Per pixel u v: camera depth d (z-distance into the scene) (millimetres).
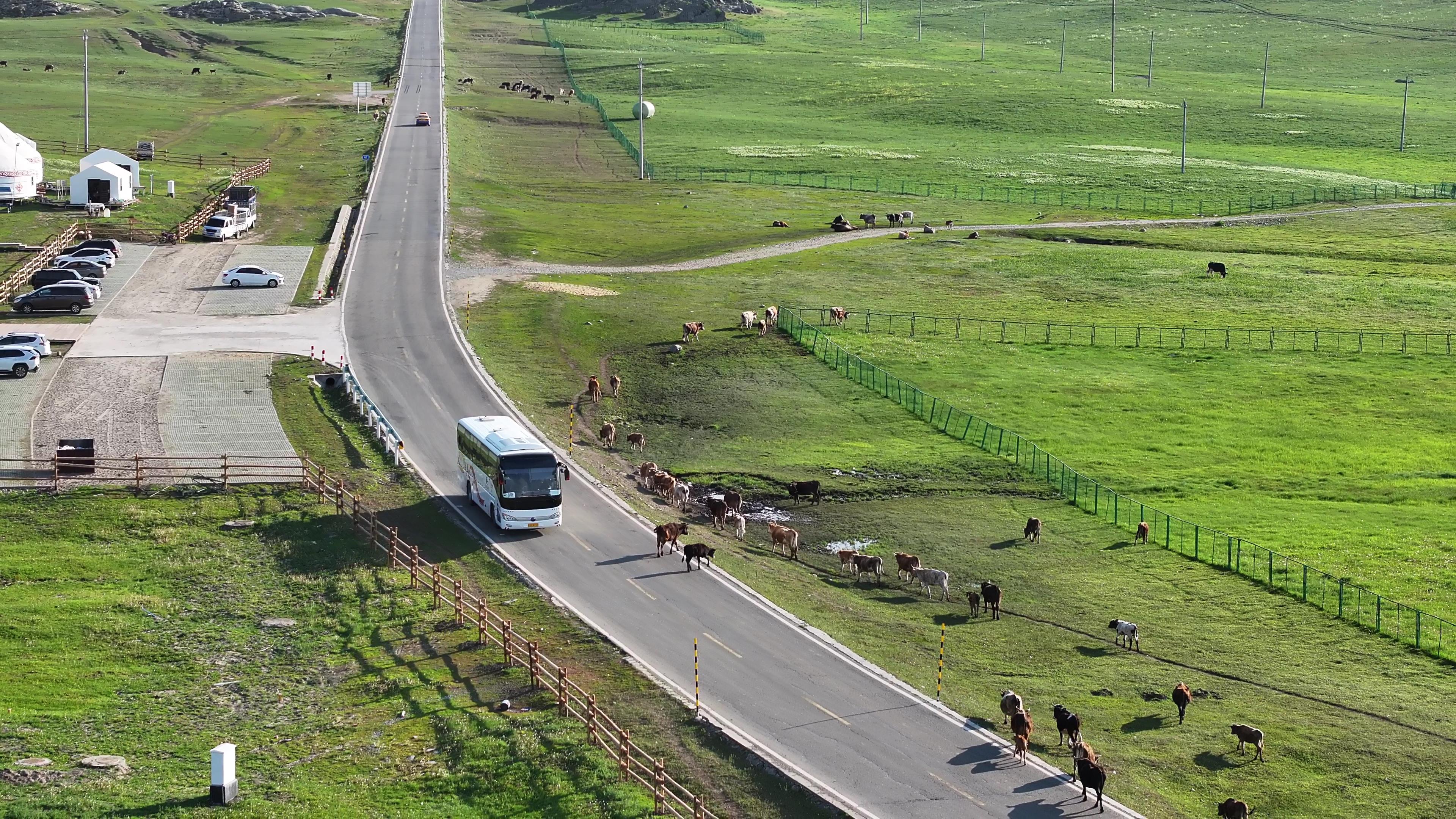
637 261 157875
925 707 59938
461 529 80188
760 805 51250
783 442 101750
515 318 127812
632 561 76188
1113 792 53188
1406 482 97250
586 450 96625
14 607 68875
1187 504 92188
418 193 183500
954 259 164375
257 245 150875
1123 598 76188
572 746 54344
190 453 90250
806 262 160500
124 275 135625
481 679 61250
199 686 61906
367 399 99500
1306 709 62562
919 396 111500
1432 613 74188
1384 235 184375
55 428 93625
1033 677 65188
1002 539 85062
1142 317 140750
